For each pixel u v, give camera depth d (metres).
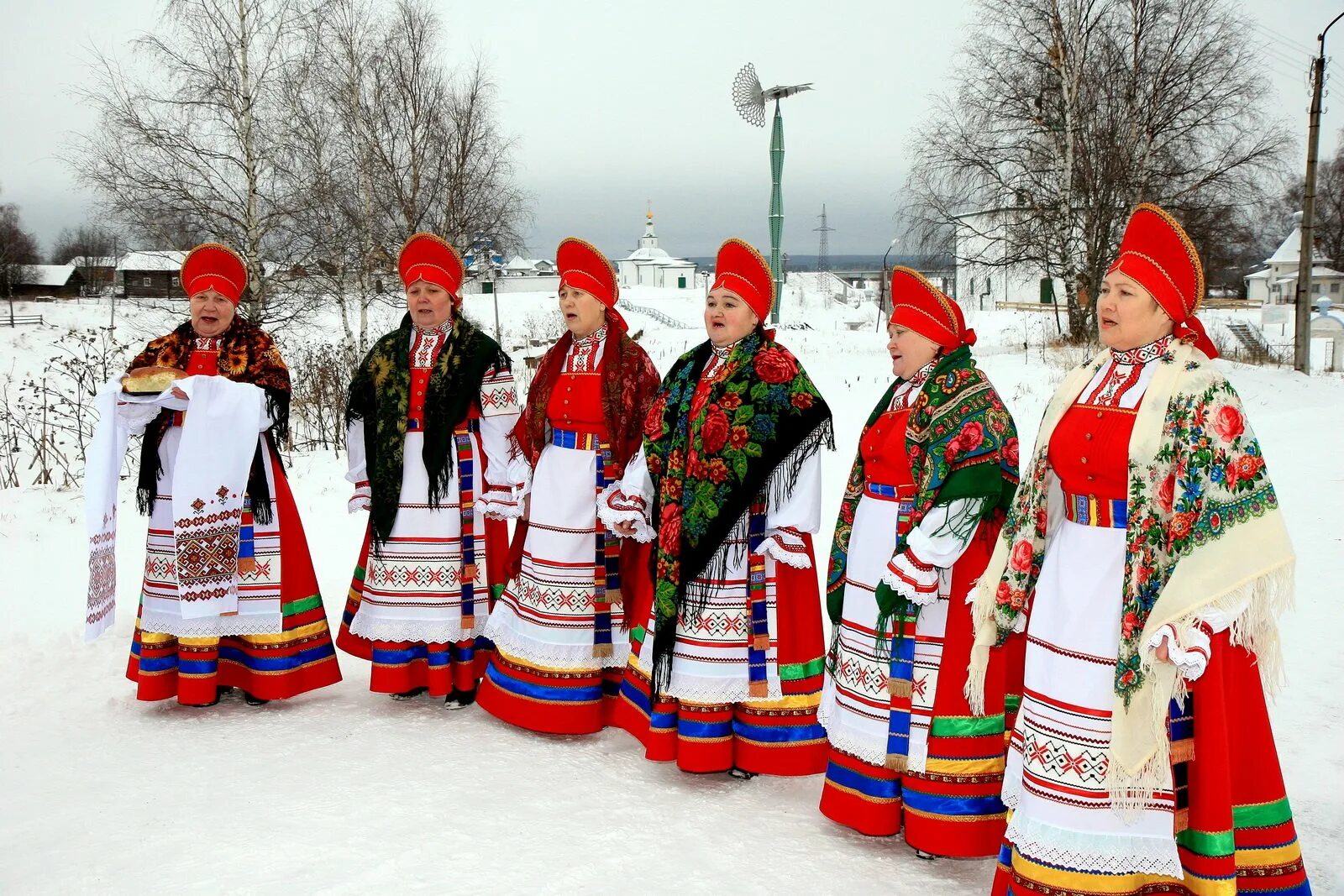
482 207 27.17
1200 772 2.90
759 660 4.30
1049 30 23.33
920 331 3.82
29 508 9.88
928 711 3.65
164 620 5.11
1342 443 11.46
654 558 4.66
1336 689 5.05
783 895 3.42
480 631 5.38
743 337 4.52
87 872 3.49
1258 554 2.79
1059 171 23.41
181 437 5.00
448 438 5.16
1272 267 61.38
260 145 19.27
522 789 4.28
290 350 19.19
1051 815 2.98
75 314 39.00
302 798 4.13
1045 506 3.31
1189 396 2.91
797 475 4.28
